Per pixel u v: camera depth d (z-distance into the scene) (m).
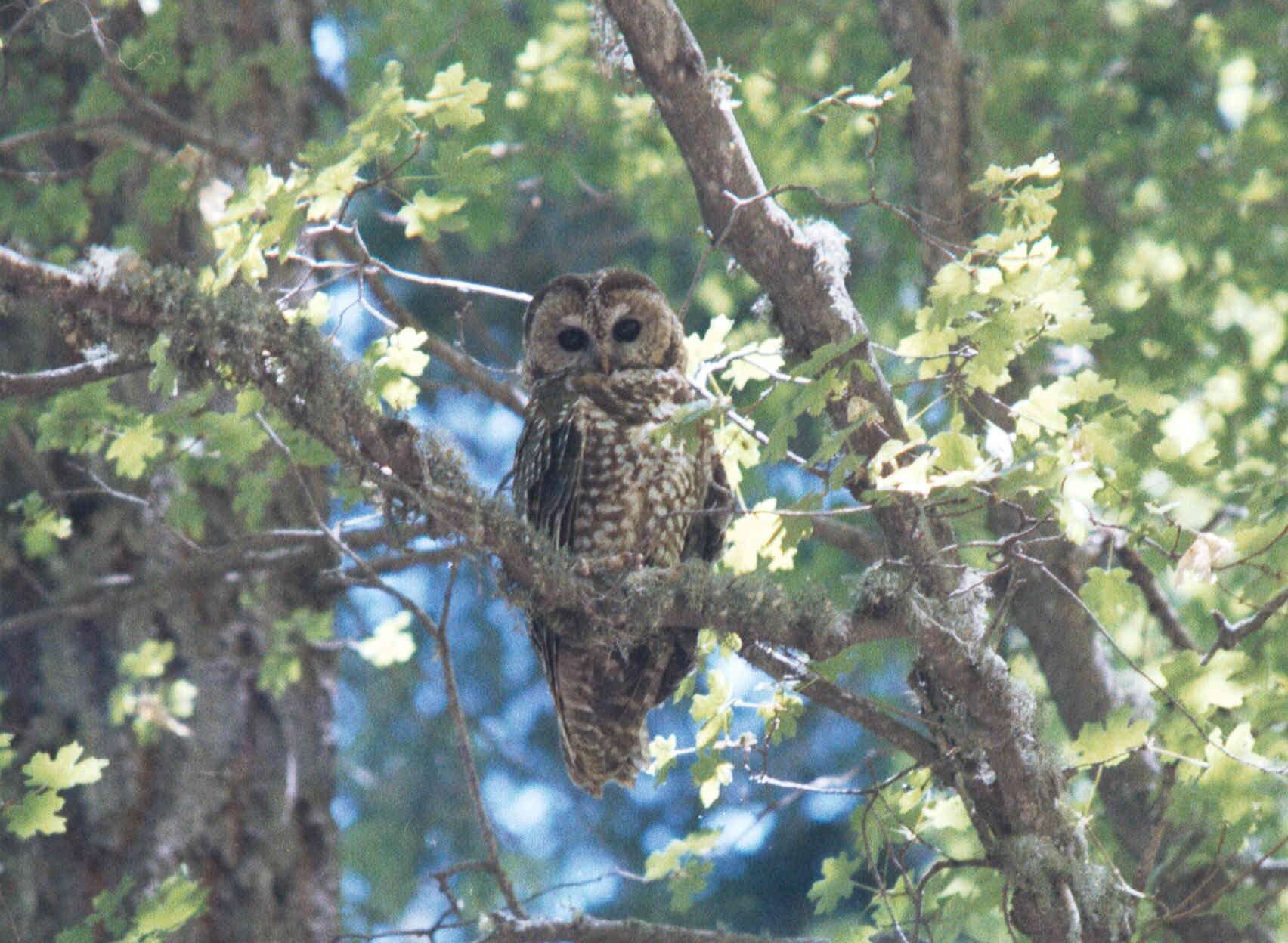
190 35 14.03
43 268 7.51
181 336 7.51
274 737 12.42
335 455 8.21
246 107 13.96
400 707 22.72
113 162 12.27
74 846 11.72
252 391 9.27
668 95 8.20
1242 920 8.32
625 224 23.30
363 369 7.71
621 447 10.37
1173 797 8.41
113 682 12.26
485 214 15.81
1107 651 12.10
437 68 15.60
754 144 16.20
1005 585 10.29
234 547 10.86
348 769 19.48
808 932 22.27
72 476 12.74
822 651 7.88
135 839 11.81
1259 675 8.03
